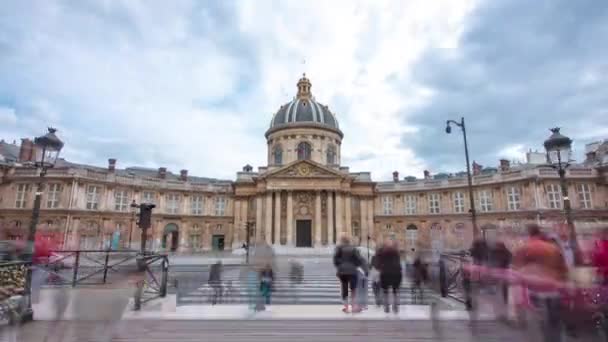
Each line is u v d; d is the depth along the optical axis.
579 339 6.08
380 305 9.95
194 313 8.84
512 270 7.57
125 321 7.91
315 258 31.64
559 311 5.88
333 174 41.53
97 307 8.11
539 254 6.11
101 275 13.71
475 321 7.67
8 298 7.65
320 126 48.75
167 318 8.27
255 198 44.38
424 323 7.84
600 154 40.69
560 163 12.83
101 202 38.38
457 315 8.38
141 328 7.41
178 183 44.72
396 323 7.84
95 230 37.28
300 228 41.53
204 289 13.13
